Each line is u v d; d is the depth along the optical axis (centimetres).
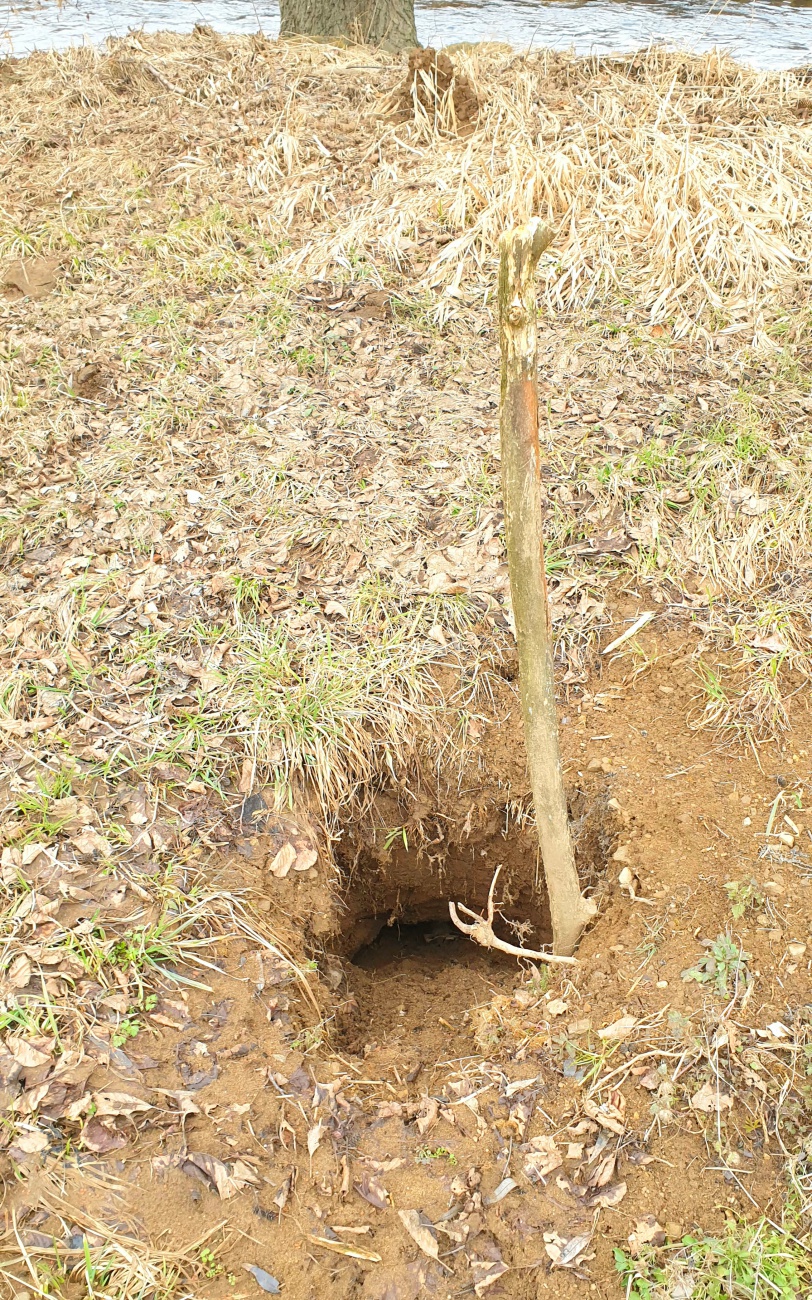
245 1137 148
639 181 304
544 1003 162
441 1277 140
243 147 355
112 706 189
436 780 193
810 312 263
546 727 154
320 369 263
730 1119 147
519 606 148
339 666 196
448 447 236
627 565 212
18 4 679
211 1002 158
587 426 238
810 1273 137
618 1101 150
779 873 167
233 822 178
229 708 188
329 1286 139
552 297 281
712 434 230
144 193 340
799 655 195
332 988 174
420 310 281
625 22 593
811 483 218
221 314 286
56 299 297
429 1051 168
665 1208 143
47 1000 154
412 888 204
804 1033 152
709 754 185
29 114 393
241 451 237
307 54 409
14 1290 136
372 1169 147
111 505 226
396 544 216
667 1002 156
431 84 341
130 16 650
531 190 293
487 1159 147
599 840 180
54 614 203
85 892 166
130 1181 143
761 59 502
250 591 206
